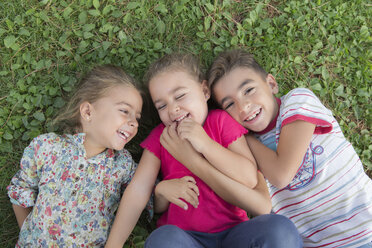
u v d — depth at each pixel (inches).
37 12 85.4
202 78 76.4
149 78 73.7
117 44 87.0
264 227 54.2
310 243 75.3
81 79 79.4
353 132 93.4
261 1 93.7
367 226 69.9
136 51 88.0
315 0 95.9
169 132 70.4
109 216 72.0
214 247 64.3
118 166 73.2
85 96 73.9
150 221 77.5
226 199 66.7
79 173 69.7
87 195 69.2
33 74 83.7
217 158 64.7
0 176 80.8
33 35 84.8
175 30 89.8
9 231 79.6
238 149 67.7
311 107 68.8
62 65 85.3
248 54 77.4
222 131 69.6
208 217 65.7
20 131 82.7
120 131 71.2
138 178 70.2
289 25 92.0
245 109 70.5
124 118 71.2
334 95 93.4
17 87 83.3
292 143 66.4
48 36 85.1
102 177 71.2
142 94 78.3
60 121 81.1
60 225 67.1
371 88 94.0
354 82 94.5
